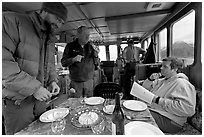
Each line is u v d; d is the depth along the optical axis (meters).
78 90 2.19
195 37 1.78
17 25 0.94
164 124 1.47
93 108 1.21
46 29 1.15
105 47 6.98
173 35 2.61
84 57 2.15
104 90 1.92
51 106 1.46
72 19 2.97
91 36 5.46
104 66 4.78
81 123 0.92
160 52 3.53
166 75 1.64
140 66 2.93
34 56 1.05
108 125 0.89
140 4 2.19
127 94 3.16
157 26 3.42
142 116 1.03
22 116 1.03
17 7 2.28
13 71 0.84
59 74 3.67
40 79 1.17
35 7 2.28
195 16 1.77
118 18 2.76
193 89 1.39
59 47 4.71
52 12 1.04
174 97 1.41
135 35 5.27
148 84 2.09
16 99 0.96
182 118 1.42
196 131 1.49
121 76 4.02
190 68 1.91
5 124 0.99
